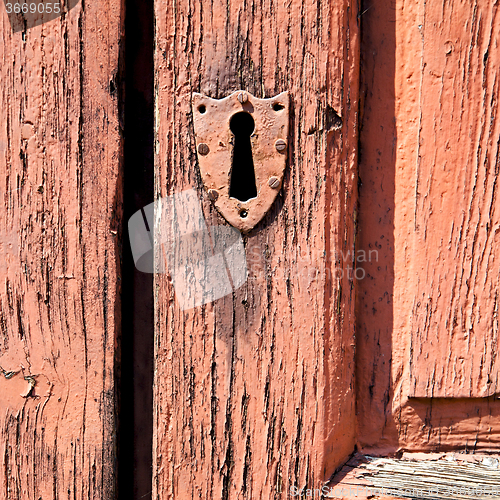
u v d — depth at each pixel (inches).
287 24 37.5
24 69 38.1
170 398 37.9
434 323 38.1
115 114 38.1
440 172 38.0
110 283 38.2
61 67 38.0
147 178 38.4
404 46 37.9
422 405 38.2
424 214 38.0
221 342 37.8
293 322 37.7
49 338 38.3
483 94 37.8
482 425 38.2
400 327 38.2
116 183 38.1
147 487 38.5
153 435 38.0
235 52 37.5
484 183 37.9
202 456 37.8
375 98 38.1
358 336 38.3
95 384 38.2
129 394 38.6
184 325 37.8
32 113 38.1
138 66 38.4
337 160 37.7
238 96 37.5
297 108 37.5
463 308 38.0
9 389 38.4
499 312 38.0
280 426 37.8
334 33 37.5
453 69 37.8
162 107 37.7
